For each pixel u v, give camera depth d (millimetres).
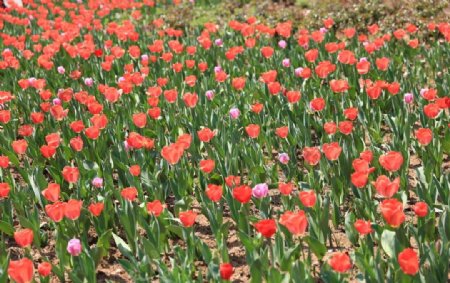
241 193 4352
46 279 4289
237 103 7336
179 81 8758
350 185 5488
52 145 5918
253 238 4629
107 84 8852
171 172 5789
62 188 5926
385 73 8250
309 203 4355
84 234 4836
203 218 5617
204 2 14688
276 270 3912
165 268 4199
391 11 11586
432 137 5898
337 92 7570
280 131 5852
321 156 5695
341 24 11578
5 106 8125
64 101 8023
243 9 13930
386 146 6305
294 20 12172
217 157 5883
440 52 8867
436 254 4020
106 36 11695
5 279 4129
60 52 10766
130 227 4812
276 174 5895
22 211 5480
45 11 12789
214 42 10492
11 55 9492
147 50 10508
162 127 7367
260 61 9633
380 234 4449
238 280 4664
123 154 6164
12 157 6438
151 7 14398
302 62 9062
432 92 6387
